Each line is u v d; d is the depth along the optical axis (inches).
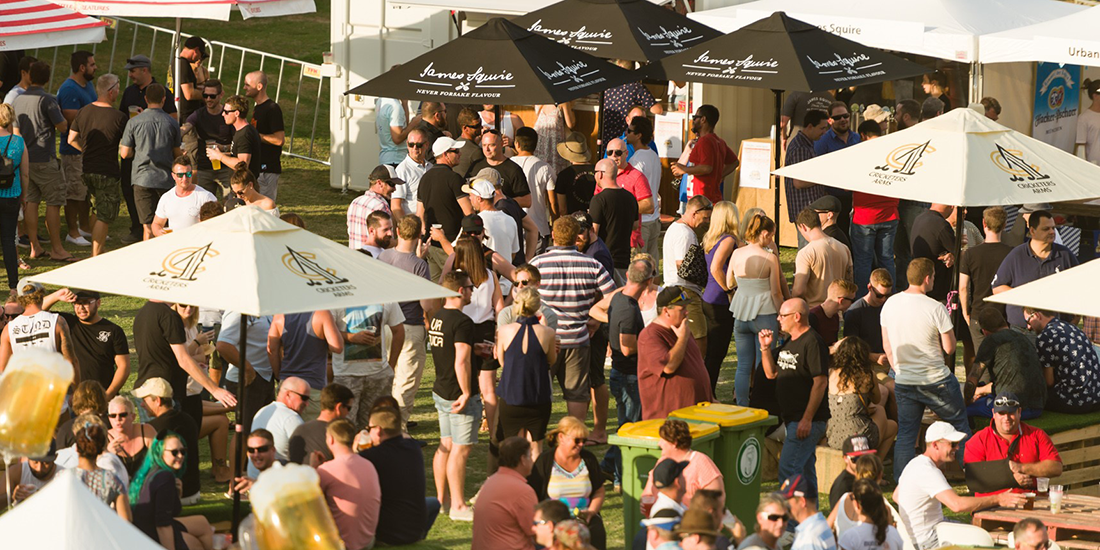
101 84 1288.1
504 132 1504.7
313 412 839.1
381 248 964.6
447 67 1093.8
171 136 1266.0
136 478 682.2
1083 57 1242.0
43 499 349.4
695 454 716.7
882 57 1156.5
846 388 877.2
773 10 1401.3
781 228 1539.1
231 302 610.2
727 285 996.6
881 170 909.8
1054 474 820.6
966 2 1443.2
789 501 656.4
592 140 1646.2
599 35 1229.7
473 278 918.4
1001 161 898.1
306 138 1918.1
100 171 1284.4
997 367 912.9
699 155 1311.5
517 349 819.4
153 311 810.2
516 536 677.3
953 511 839.1
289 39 2375.7
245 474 799.1
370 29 1647.4
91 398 726.5
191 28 2372.0
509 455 685.3
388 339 877.2
